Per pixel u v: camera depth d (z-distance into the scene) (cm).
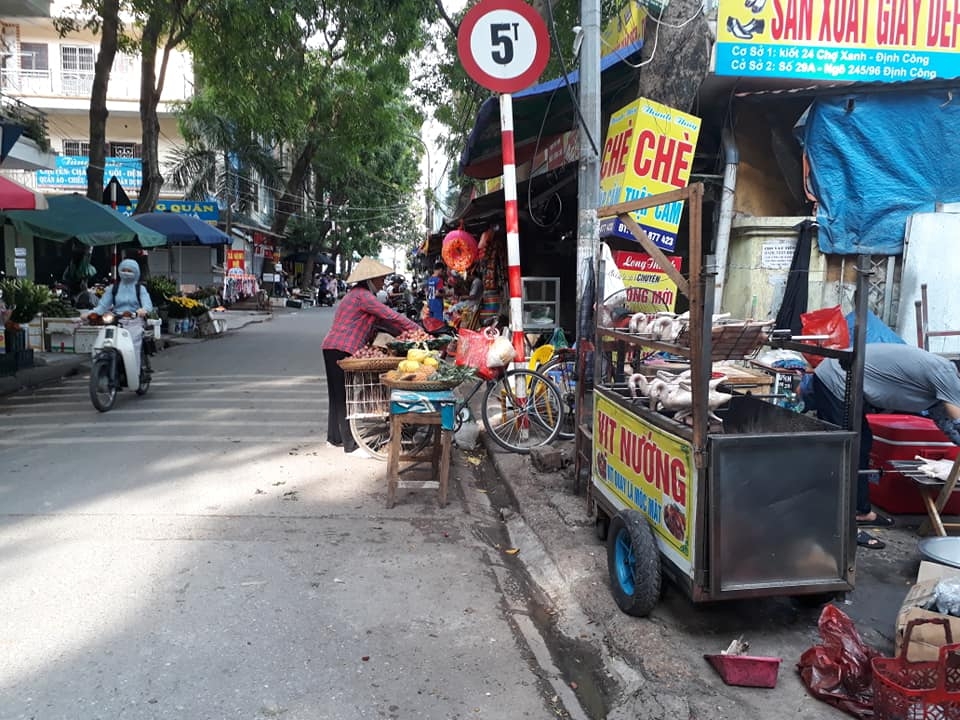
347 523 505
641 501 385
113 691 302
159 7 1459
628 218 394
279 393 984
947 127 713
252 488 573
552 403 688
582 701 315
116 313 895
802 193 770
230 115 2088
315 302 4122
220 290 2864
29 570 415
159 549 448
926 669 274
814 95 717
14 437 725
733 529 322
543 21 648
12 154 1524
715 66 701
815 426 368
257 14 1394
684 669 320
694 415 320
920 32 716
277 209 3466
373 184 4116
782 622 367
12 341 1048
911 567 427
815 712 290
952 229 700
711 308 313
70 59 2859
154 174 1728
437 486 545
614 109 945
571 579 419
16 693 299
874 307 739
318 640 348
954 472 446
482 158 1110
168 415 834
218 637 347
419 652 342
